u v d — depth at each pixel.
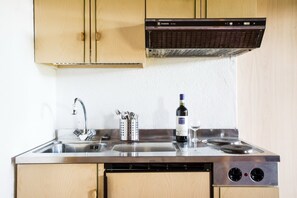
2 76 1.36
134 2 1.80
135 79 2.14
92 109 2.14
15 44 1.50
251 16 1.78
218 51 1.92
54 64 1.96
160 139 2.11
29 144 1.66
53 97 2.09
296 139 2.17
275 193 1.46
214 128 2.13
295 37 2.17
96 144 1.97
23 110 1.58
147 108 2.14
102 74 2.14
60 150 1.93
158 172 1.49
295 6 2.17
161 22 1.66
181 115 1.99
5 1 1.39
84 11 1.80
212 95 2.14
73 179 1.49
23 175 1.48
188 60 2.13
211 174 1.49
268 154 1.50
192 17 1.79
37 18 1.78
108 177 1.48
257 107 2.17
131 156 1.49
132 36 1.80
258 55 2.16
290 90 2.17
